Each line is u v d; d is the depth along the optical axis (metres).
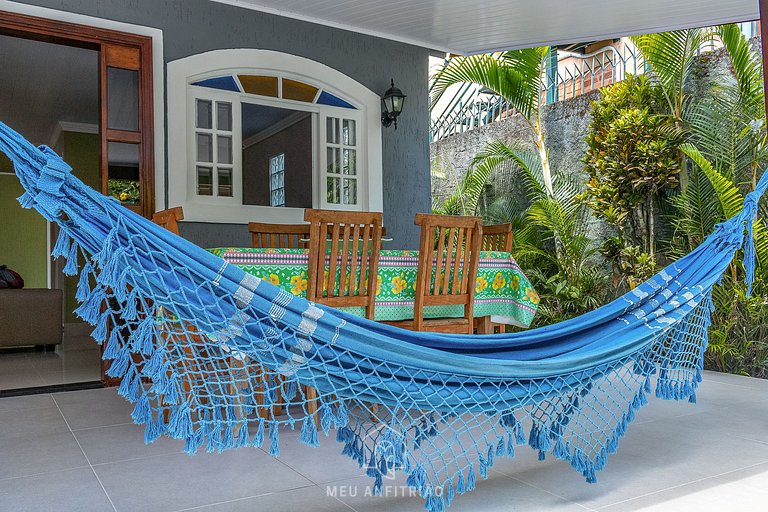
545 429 2.13
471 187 7.26
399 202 5.81
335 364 1.80
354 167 5.61
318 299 2.87
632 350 2.26
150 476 2.34
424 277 3.07
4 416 3.34
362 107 5.64
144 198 4.56
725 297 4.60
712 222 4.84
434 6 4.65
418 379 1.91
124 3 4.57
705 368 4.92
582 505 2.05
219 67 4.93
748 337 4.57
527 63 6.25
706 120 5.02
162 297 1.67
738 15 4.63
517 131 7.30
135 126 4.58
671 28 4.95
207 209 4.86
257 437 1.74
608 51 6.38
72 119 8.14
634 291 2.38
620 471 2.40
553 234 6.41
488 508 2.03
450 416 2.02
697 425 3.08
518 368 2.00
